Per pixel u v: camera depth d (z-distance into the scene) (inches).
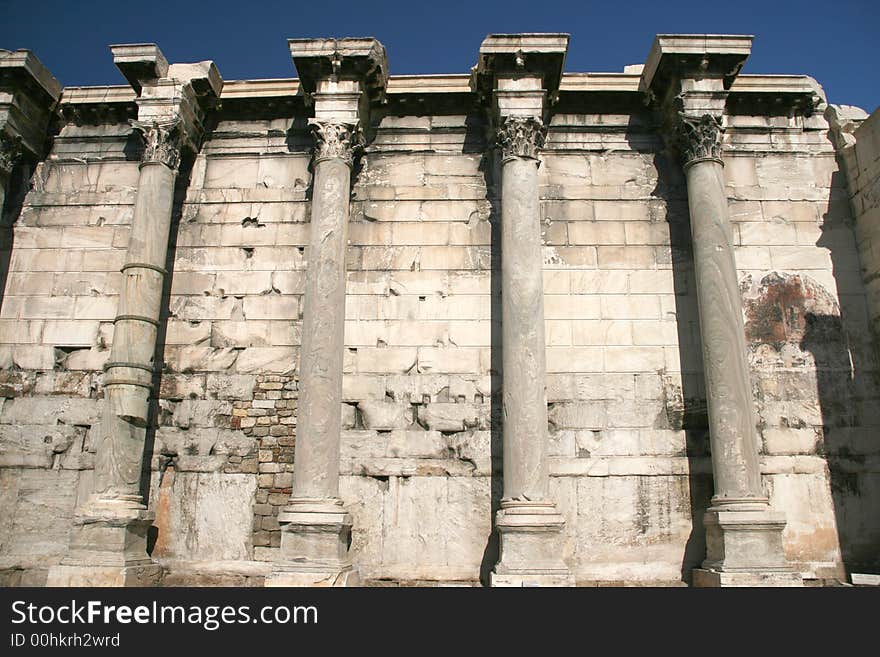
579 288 601.6
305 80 607.2
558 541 492.4
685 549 543.5
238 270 617.6
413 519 553.0
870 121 590.6
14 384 600.7
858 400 576.7
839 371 583.5
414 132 644.7
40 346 609.3
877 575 521.3
